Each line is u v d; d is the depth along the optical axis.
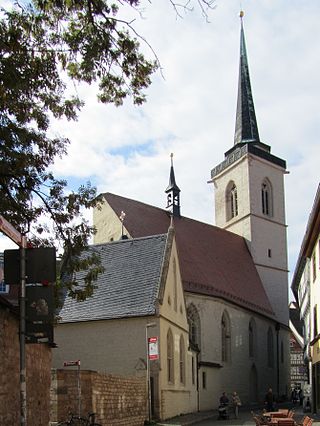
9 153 16.23
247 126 72.31
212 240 60.34
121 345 30.78
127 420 23.66
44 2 13.05
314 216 31.92
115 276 33.47
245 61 74.88
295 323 90.81
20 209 16.98
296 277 58.34
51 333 8.71
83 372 19.73
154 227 52.03
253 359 55.31
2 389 12.45
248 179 67.94
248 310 54.81
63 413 19.03
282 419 18.12
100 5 12.59
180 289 36.53
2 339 12.47
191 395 38.47
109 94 15.29
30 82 14.76
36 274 8.79
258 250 66.75
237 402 35.62
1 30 13.70
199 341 46.78
